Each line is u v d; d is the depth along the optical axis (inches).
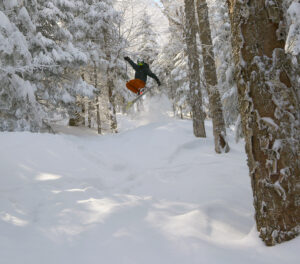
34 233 134.3
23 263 108.1
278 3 118.1
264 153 115.4
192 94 416.2
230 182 217.9
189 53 414.9
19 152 267.3
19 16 448.1
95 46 684.7
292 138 113.6
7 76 409.1
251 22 118.8
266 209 115.3
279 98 114.8
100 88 746.8
